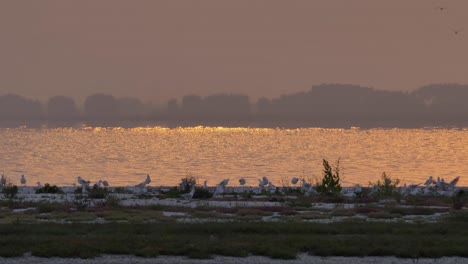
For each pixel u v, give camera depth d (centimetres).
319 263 5978
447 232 7669
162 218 8781
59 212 9594
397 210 10019
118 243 6619
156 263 5869
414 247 6525
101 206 10625
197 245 6531
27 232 7381
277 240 6906
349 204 11794
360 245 6662
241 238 7044
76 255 6100
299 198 12644
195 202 11800
